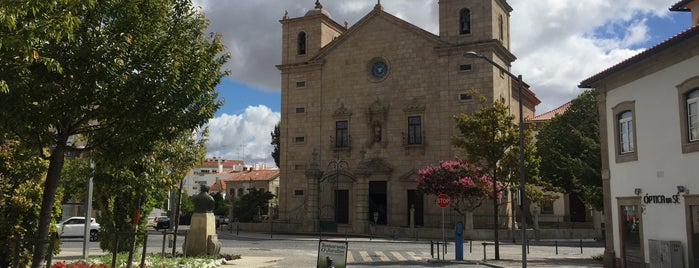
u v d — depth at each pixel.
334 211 49.84
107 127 12.02
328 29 54.75
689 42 17.23
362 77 50.38
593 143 30.72
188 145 27.00
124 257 20.17
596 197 28.06
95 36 11.23
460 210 44.78
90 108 11.58
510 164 27.80
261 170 106.12
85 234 22.19
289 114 53.12
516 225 46.62
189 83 12.30
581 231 43.84
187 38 12.98
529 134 28.41
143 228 21.47
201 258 21.95
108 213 19.69
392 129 48.53
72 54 10.77
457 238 25.98
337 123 51.06
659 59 18.83
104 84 10.99
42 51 10.30
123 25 11.65
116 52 11.31
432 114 47.12
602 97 22.73
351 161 49.75
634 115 20.50
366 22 50.75
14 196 14.25
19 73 9.42
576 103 46.31
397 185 47.72
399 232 43.59
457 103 46.12
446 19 47.75
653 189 19.27
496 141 27.69
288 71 53.72
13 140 13.34
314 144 51.53
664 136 18.73
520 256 28.20
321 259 14.71
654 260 18.72
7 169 14.20
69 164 37.94
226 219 71.44
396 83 48.91
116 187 16.86
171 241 30.45
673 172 18.25
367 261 25.33
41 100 10.55
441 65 47.25
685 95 17.83
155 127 12.03
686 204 17.58
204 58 12.97
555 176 44.12
